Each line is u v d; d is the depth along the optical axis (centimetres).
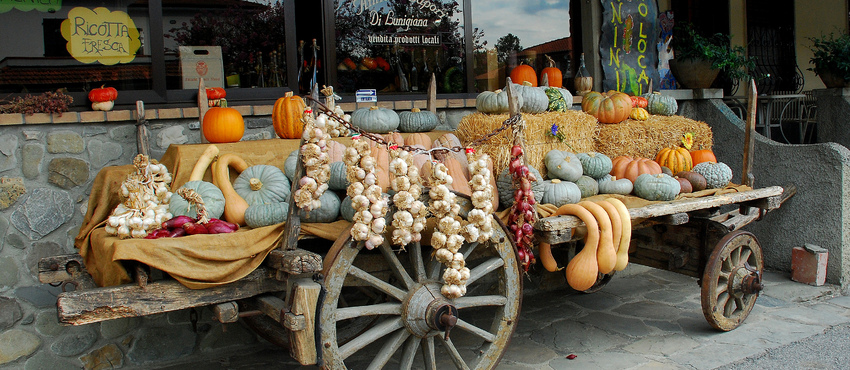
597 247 339
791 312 464
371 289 398
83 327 382
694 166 492
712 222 422
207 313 408
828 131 662
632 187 429
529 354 396
